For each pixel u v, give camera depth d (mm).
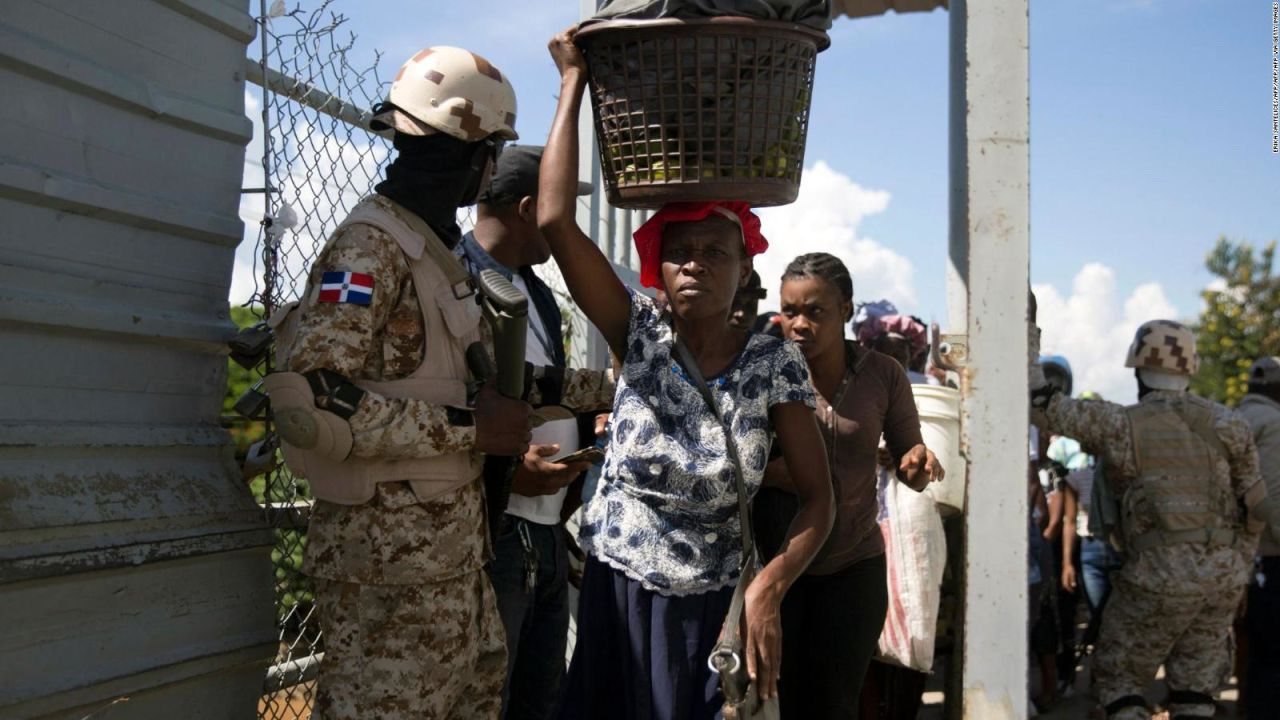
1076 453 8406
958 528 5180
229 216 3242
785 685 3803
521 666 3668
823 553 3699
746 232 2881
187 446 3059
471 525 2803
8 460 2562
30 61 2564
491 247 3605
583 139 5066
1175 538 5625
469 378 2842
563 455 3744
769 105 2668
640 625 2713
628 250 6066
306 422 2469
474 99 2791
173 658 2850
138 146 2916
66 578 2584
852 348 3992
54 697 2527
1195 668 5875
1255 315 17172
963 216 4145
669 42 2629
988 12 3174
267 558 3238
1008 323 3162
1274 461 6363
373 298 2594
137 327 2879
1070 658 7848
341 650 2656
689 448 2732
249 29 3260
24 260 2613
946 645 5215
